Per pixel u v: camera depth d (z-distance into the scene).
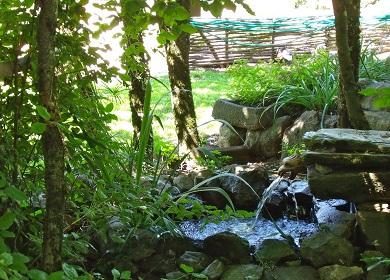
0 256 1.18
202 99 6.97
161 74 8.46
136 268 2.68
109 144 2.31
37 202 2.29
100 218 2.45
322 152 2.66
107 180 2.30
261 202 3.19
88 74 2.08
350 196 2.63
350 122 3.20
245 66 5.54
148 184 3.15
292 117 4.80
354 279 2.55
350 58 3.12
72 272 1.60
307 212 3.35
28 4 1.86
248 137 4.89
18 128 1.99
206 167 3.91
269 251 2.73
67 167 2.10
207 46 9.21
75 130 2.06
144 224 2.76
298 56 6.17
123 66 2.29
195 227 3.17
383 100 1.41
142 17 1.90
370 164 2.59
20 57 2.12
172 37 1.88
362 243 2.69
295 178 3.68
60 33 2.06
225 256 2.75
